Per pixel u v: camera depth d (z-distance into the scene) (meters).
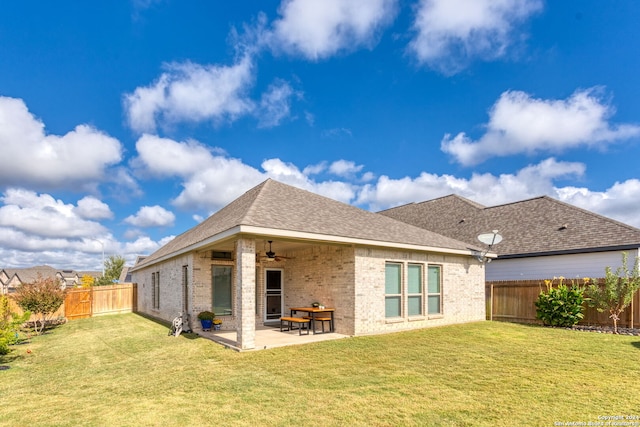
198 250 13.21
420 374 7.45
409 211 27.47
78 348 11.59
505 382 6.90
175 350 10.21
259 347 9.85
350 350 9.53
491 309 15.96
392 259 12.82
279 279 15.41
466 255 15.26
